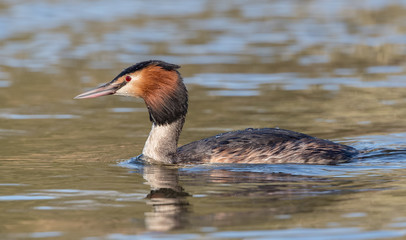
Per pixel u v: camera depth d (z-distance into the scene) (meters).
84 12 37.44
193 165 13.92
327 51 27.97
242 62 26.00
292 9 39.09
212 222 10.05
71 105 20.30
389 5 39.97
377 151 14.40
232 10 38.72
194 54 27.34
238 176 12.81
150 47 28.62
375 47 28.55
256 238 9.32
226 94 21.33
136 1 41.38
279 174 12.88
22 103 20.39
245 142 14.12
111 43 29.53
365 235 9.38
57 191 11.90
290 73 24.19
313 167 13.34
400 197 11.12
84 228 9.92
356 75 23.75
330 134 16.39
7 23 34.03
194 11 38.19
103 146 15.66
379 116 18.27
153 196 11.54
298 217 10.20
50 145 15.74
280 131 14.47
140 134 16.92
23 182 12.53
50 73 24.36
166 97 14.33
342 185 11.98
